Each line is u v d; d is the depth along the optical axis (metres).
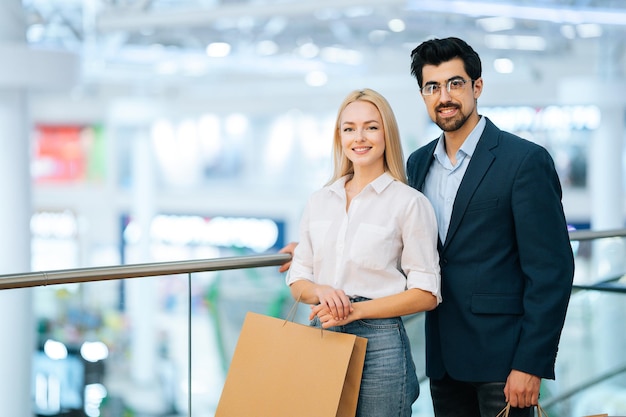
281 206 21.06
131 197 23.19
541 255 2.78
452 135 2.94
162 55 13.25
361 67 15.14
